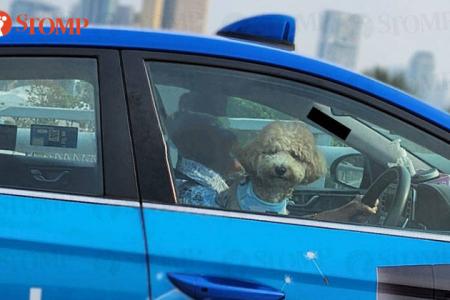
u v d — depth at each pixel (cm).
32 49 350
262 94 358
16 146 349
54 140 346
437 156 356
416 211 359
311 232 337
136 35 354
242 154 359
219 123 357
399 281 329
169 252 324
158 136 341
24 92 352
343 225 343
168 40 355
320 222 342
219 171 354
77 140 344
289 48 389
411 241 340
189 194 341
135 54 349
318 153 364
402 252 336
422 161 363
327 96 357
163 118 346
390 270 330
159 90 349
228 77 356
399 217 358
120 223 328
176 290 321
